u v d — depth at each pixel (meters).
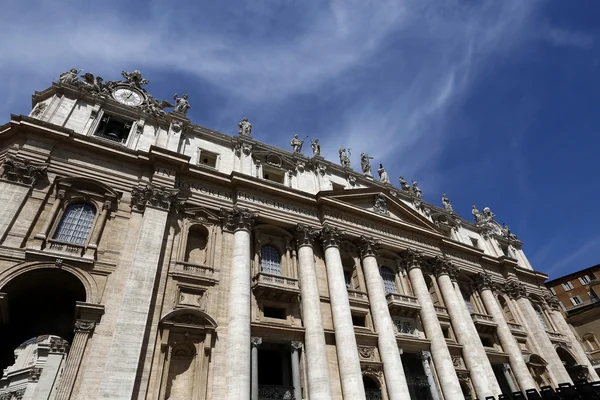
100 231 21.45
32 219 19.92
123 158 24.72
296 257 27.70
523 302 39.97
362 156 41.06
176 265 22.38
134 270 20.14
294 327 23.42
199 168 26.73
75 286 20.00
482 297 37.34
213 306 21.84
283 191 29.23
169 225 23.64
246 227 25.77
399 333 27.98
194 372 19.34
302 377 22.45
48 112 24.58
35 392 32.81
